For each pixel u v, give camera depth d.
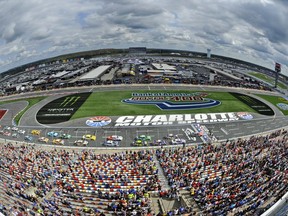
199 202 42.78
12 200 43.66
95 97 122.69
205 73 185.62
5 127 93.56
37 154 69.12
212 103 114.75
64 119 97.75
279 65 155.00
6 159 64.81
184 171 54.72
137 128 88.81
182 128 88.88
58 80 168.12
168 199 45.62
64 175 53.91
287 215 36.53
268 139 78.25
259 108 111.88
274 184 46.25
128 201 43.59
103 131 87.25
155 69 191.12
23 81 194.00
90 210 40.84
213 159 61.09
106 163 60.31
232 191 44.34
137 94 126.94
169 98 120.62
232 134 85.44
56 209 41.28
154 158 64.94
